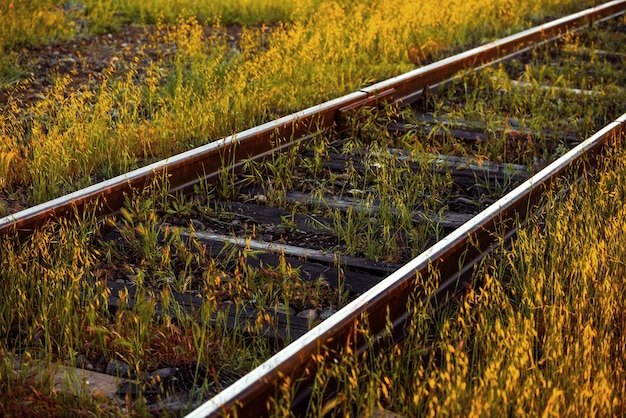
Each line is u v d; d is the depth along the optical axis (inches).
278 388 153.0
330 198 266.7
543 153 313.4
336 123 323.9
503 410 150.3
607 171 267.9
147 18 537.6
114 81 386.6
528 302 185.3
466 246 212.2
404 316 189.6
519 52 453.7
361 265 221.9
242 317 193.5
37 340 184.5
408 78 361.1
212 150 272.2
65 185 263.0
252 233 241.4
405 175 275.7
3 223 213.2
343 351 169.5
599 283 194.9
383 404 163.6
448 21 509.0
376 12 519.5
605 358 168.2
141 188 251.3
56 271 195.8
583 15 520.7
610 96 376.2
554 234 213.6
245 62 397.7
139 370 174.4
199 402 164.7
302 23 513.7
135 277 210.5
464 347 176.9
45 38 466.0
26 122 320.5
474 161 300.4
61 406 159.9
